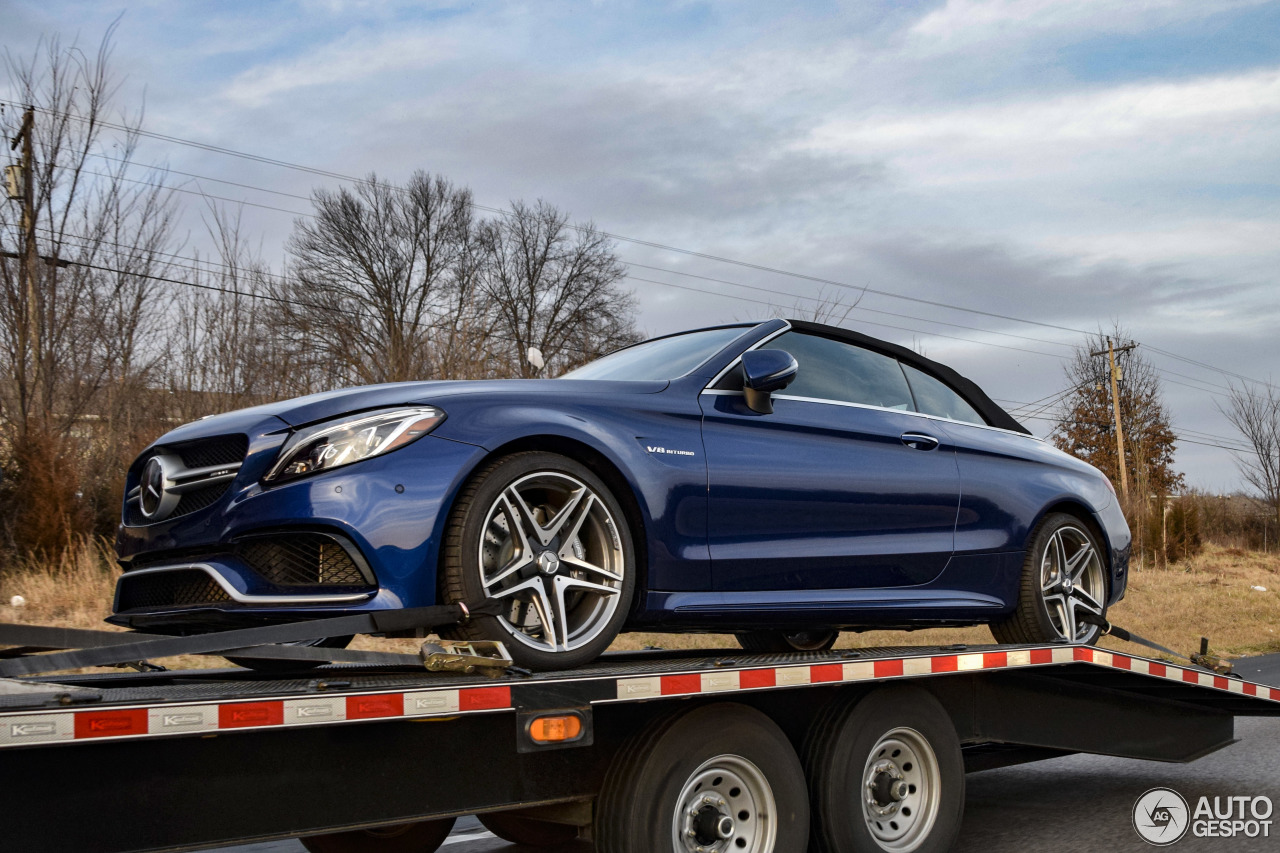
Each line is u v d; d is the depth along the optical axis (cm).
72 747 211
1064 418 3912
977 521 478
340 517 299
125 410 1262
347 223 3628
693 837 308
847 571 420
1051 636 504
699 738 308
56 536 1018
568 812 314
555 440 342
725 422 396
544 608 324
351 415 316
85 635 286
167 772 223
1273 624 1548
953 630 1075
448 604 312
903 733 372
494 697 267
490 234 3931
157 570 328
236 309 1427
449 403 327
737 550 384
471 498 316
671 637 857
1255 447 4075
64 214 1239
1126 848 418
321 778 247
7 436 1111
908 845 370
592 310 4109
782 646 571
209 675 354
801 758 354
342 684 254
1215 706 520
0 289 1162
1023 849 417
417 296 3672
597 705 294
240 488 310
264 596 303
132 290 1298
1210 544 3272
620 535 346
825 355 459
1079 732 452
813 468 413
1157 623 1464
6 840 201
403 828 390
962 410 516
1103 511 548
